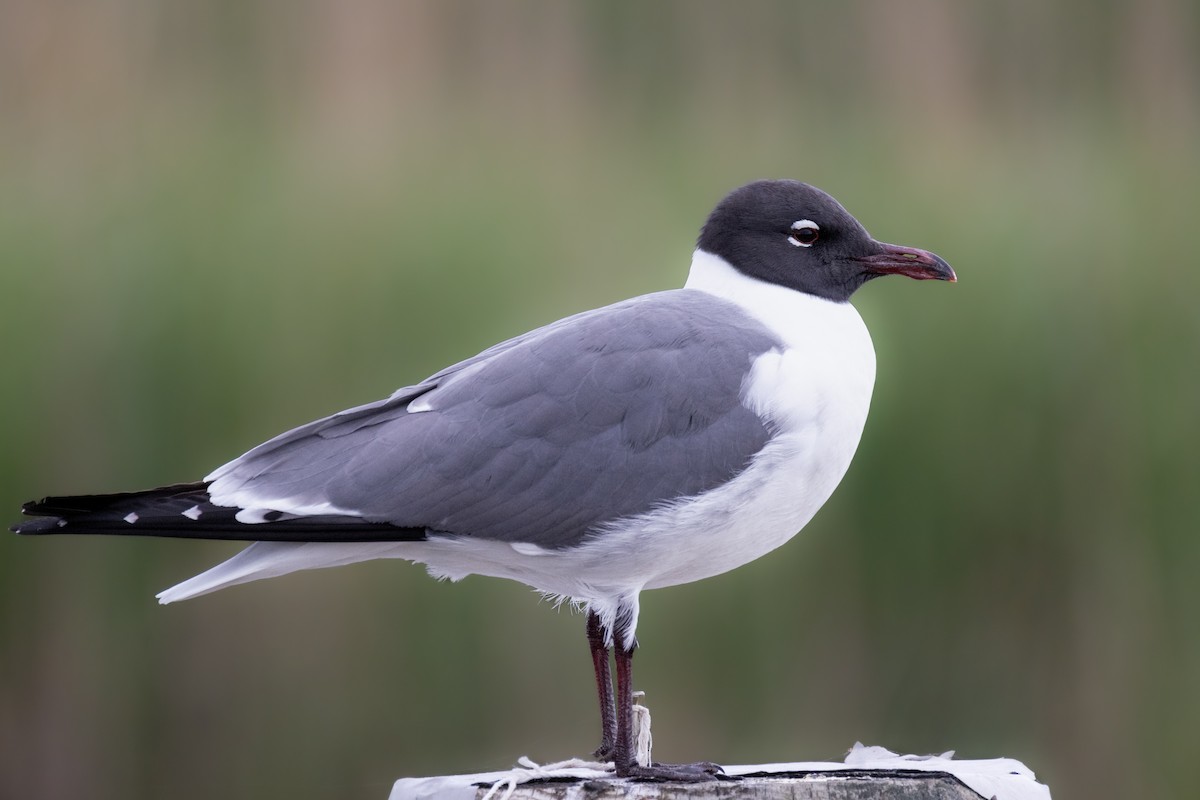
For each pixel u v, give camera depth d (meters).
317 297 11.01
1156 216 11.34
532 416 6.19
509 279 11.05
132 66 13.24
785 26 13.82
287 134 12.57
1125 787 10.53
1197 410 10.77
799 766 6.09
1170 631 10.59
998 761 6.14
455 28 13.66
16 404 10.80
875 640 10.52
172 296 10.97
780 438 6.25
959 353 10.73
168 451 10.80
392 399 6.45
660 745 10.34
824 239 6.94
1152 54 13.64
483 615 10.47
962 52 13.65
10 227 11.37
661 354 6.28
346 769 10.52
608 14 13.80
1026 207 11.37
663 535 6.17
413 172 11.72
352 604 10.61
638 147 12.70
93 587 10.62
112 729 10.59
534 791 5.71
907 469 10.66
